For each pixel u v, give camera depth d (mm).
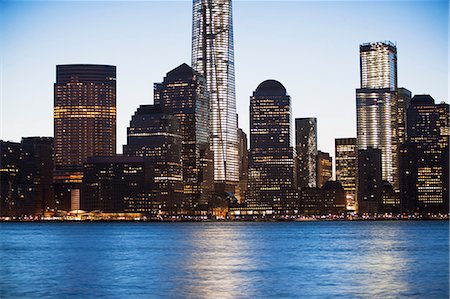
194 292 162625
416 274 194125
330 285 172375
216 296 157125
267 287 169625
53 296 158000
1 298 155875
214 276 193000
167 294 160125
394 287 168000
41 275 196375
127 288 169750
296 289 165875
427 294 157875
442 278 184250
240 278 187875
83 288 169750
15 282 181000
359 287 168375
